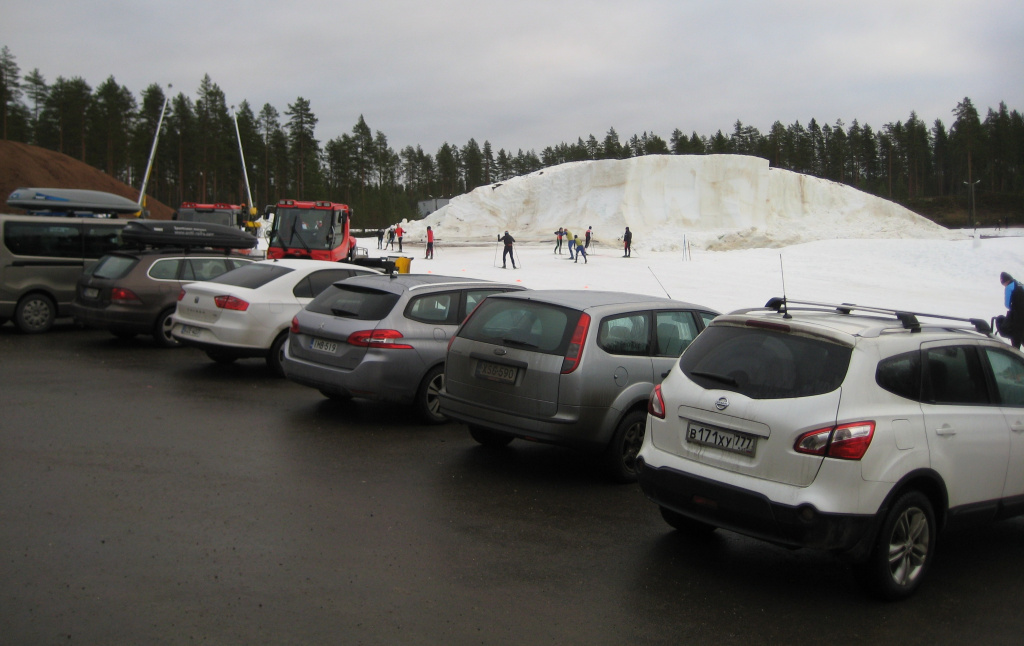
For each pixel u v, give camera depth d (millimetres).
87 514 5141
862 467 4305
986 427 5008
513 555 4902
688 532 5539
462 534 5219
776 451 4438
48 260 13836
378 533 5129
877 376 4531
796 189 91438
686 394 4973
